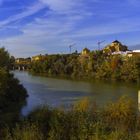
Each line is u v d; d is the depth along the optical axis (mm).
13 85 49812
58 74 122125
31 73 134750
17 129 14664
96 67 104438
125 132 13953
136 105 22828
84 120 15266
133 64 91000
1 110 35500
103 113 17891
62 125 15016
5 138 14164
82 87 69188
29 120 18516
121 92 56688
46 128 15773
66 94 54562
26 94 51531
